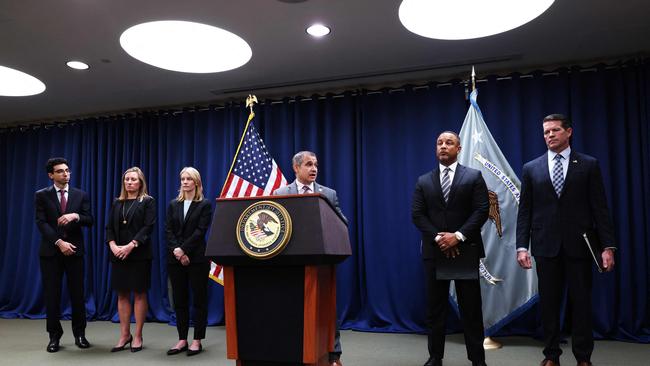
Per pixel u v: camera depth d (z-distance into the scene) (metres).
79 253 3.79
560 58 4.14
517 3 3.43
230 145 5.06
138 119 5.53
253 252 1.49
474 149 3.84
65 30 3.46
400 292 4.40
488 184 3.80
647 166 3.93
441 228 2.79
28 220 5.75
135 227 3.66
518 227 2.92
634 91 4.03
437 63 4.21
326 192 2.98
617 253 3.92
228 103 5.17
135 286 3.64
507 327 4.05
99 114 5.72
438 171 2.92
